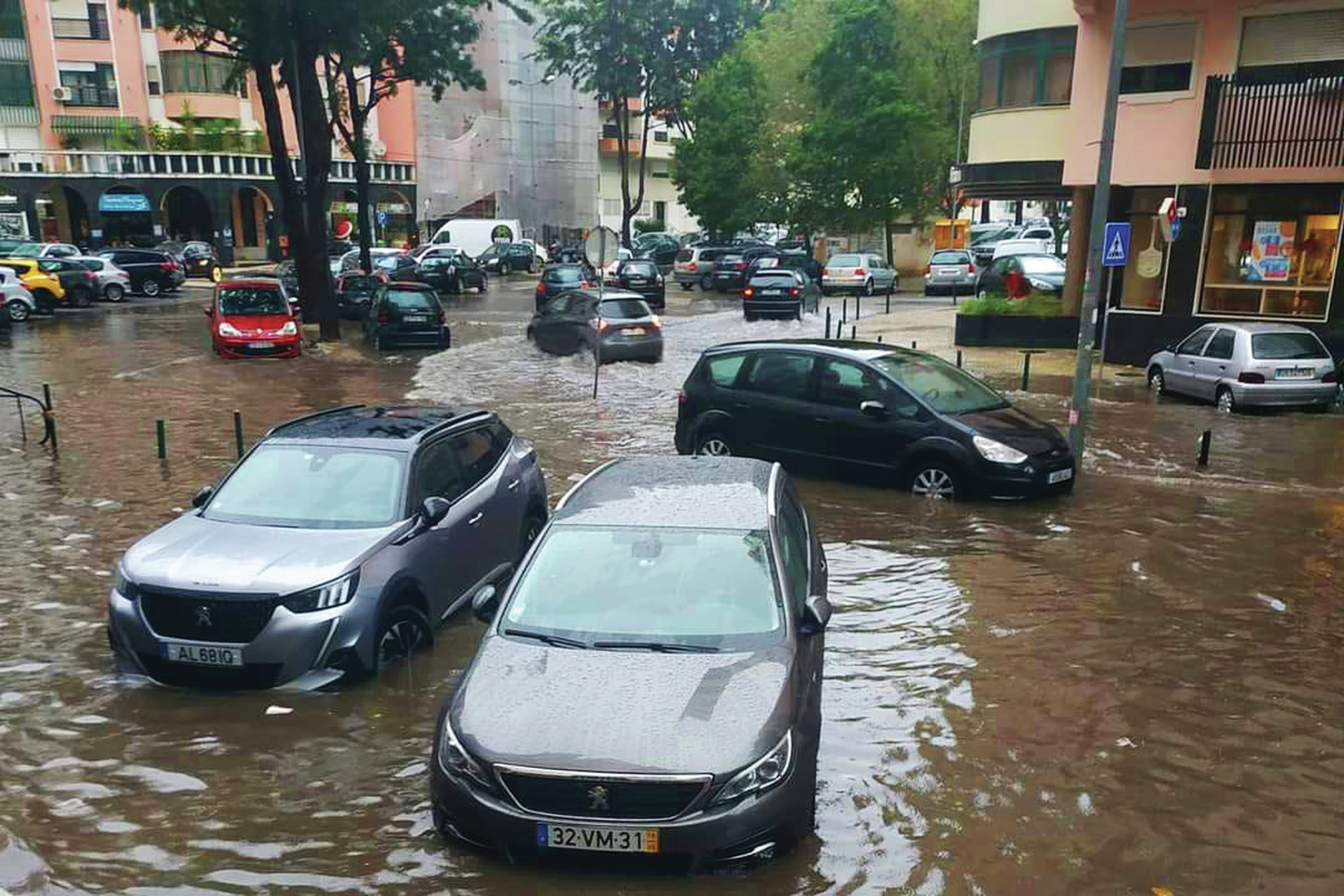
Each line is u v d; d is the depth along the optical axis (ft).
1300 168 62.44
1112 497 36.42
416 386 63.46
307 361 74.43
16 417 52.54
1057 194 87.20
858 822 16.60
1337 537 31.81
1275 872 15.35
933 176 139.95
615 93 189.78
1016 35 78.38
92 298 119.03
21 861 15.64
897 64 138.82
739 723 15.20
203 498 24.32
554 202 214.07
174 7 79.97
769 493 20.98
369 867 15.37
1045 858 15.67
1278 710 20.59
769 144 158.71
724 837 14.43
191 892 14.87
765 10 192.65
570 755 14.69
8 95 176.65
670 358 77.25
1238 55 63.87
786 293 101.76
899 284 154.10
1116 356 71.77
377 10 81.46
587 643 17.12
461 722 15.58
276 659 20.49
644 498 20.54
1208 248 67.00
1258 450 44.37
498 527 27.02
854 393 37.42
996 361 72.79
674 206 269.44
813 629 17.57
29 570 28.94
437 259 138.00
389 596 21.72
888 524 33.06
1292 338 53.11
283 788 17.70
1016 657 23.17
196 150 180.55
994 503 35.29
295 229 86.53
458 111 199.62
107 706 20.54
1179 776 18.10
